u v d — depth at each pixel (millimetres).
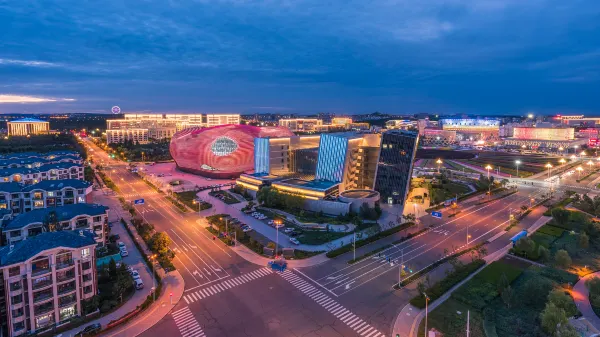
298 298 83312
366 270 97625
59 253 73375
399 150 165250
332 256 105938
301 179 180875
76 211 107812
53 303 72625
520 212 152000
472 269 95938
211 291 86688
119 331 70938
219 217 144875
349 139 170375
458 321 73875
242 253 109500
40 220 101438
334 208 147125
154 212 156125
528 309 79062
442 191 190250
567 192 179250
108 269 95188
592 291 80125
